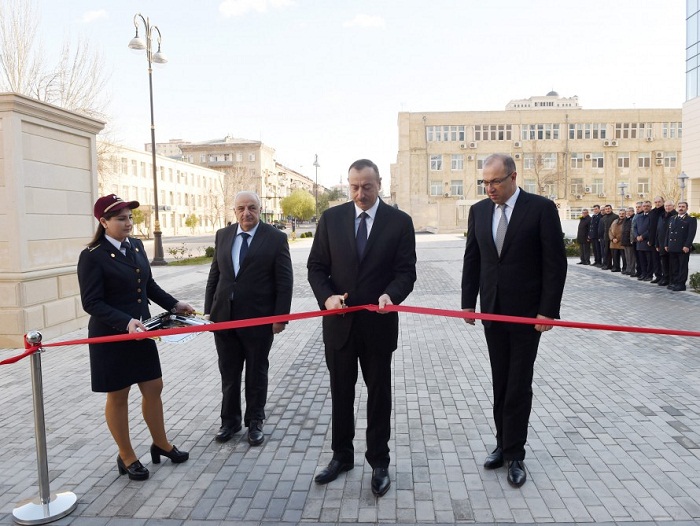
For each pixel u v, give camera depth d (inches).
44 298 314.0
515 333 140.3
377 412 139.6
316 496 134.8
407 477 144.2
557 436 169.3
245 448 165.6
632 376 230.8
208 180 2913.4
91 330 141.9
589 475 143.3
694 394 206.7
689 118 1301.7
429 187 2138.3
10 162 289.3
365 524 121.7
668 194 1793.8
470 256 152.4
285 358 274.8
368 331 137.3
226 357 172.1
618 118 2094.0
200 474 148.3
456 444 165.5
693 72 1294.3
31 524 124.0
